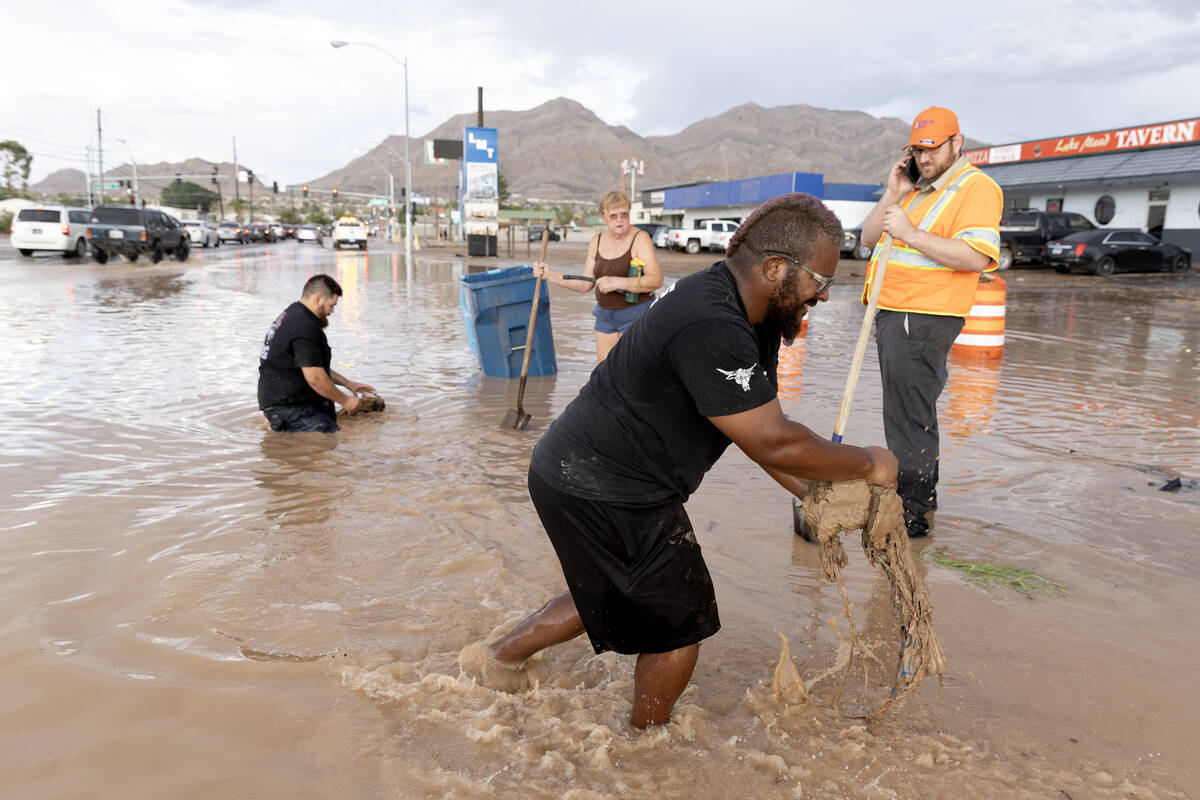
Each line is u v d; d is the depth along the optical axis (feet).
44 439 16.84
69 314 38.75
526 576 10.66
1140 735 7.48
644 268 19.12
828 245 6.29
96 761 6.73
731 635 9.35
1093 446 17.83
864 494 7.11
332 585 10.25
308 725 7.31
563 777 6.70
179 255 92.68
